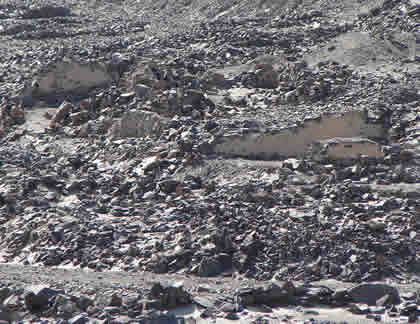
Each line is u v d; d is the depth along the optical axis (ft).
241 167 317.22
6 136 407.44
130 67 451.12
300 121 339.16
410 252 240.94
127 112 376.68
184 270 232.94
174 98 384.88
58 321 174.19
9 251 257.14
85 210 280.31
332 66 460.55
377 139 346.74
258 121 347.15
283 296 201.16
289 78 443.73
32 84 451.94
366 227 252.42
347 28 556.92
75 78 453.17
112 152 355.77
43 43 617.62
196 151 331.36
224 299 199.62
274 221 254.68
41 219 269.64
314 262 233.35
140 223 266.57
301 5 644.69
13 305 187.52
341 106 374.02
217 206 267.59
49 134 402.31
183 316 188.44
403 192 286.46
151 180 310.45
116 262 240.73
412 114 374.02
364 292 203.82
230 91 444.14
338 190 287.48
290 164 314.55
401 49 486.38
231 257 236.43
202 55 517.14
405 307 195.52
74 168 345.10
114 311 185.78
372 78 431.84
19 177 312.29
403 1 572.10
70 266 241.96
